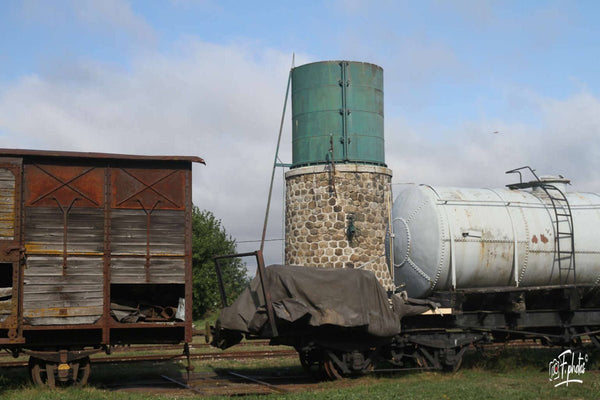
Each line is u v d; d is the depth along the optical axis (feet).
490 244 47.85
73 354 40.83
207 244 140.97
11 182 40.60
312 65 84.53
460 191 49.80
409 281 49.24
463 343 46.50
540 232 49.19
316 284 42.29
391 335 43.29
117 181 42.37
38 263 40.40
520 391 37.68
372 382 41.86
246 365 53.16
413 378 43.29
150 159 42.42
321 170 81.76
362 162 83.35
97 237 41.52
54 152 41.09
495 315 48.47
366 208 82.12
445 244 47.06
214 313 143.54
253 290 44.01
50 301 40.24
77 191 41.63
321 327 43.09
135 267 41.81
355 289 42.57
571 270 50.08
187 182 43.47
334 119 83.35
